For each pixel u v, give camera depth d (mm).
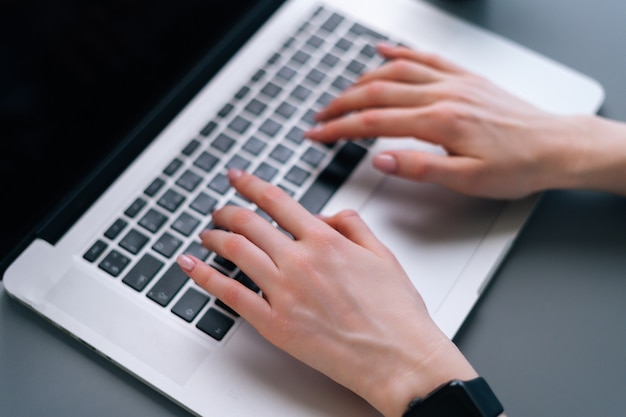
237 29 739
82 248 599
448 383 483
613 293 612
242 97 697
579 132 637
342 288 537
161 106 684
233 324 562
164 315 565
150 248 599
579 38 765
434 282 592
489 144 627
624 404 562
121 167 657
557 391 568
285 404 527
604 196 660
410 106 668
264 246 565
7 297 600
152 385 537
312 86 711
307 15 759
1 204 566
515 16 781
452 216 630
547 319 601
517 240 640
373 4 770
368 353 515
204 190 634
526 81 721
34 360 572
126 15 617
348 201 637
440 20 761
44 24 560
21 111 562
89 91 612
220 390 531
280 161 656
